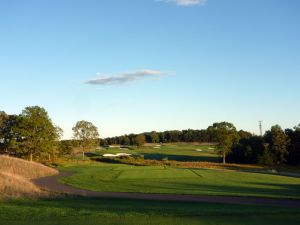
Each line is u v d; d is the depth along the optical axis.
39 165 72.62
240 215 23.34
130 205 28.80
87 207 26.77
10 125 106.31
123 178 57.59
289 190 44.50
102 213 23.62
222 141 110.06
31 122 102.31
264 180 56.72
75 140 128.12
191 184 49.28
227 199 35.50
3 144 105.38
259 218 22.52
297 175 73.00
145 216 22.80
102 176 61.38
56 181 54.53
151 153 137.38
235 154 112.62
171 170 72.44
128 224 20.58
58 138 109.12
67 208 25.75
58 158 111.94
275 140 107.44
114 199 33.81
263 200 35.25
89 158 111.31
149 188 44.28
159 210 25.14
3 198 31.73
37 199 32.09
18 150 102.38
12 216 22.84
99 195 37.78
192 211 24.69
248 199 35.72
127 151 146.38
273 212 24.52
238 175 64.19
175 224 20.70
